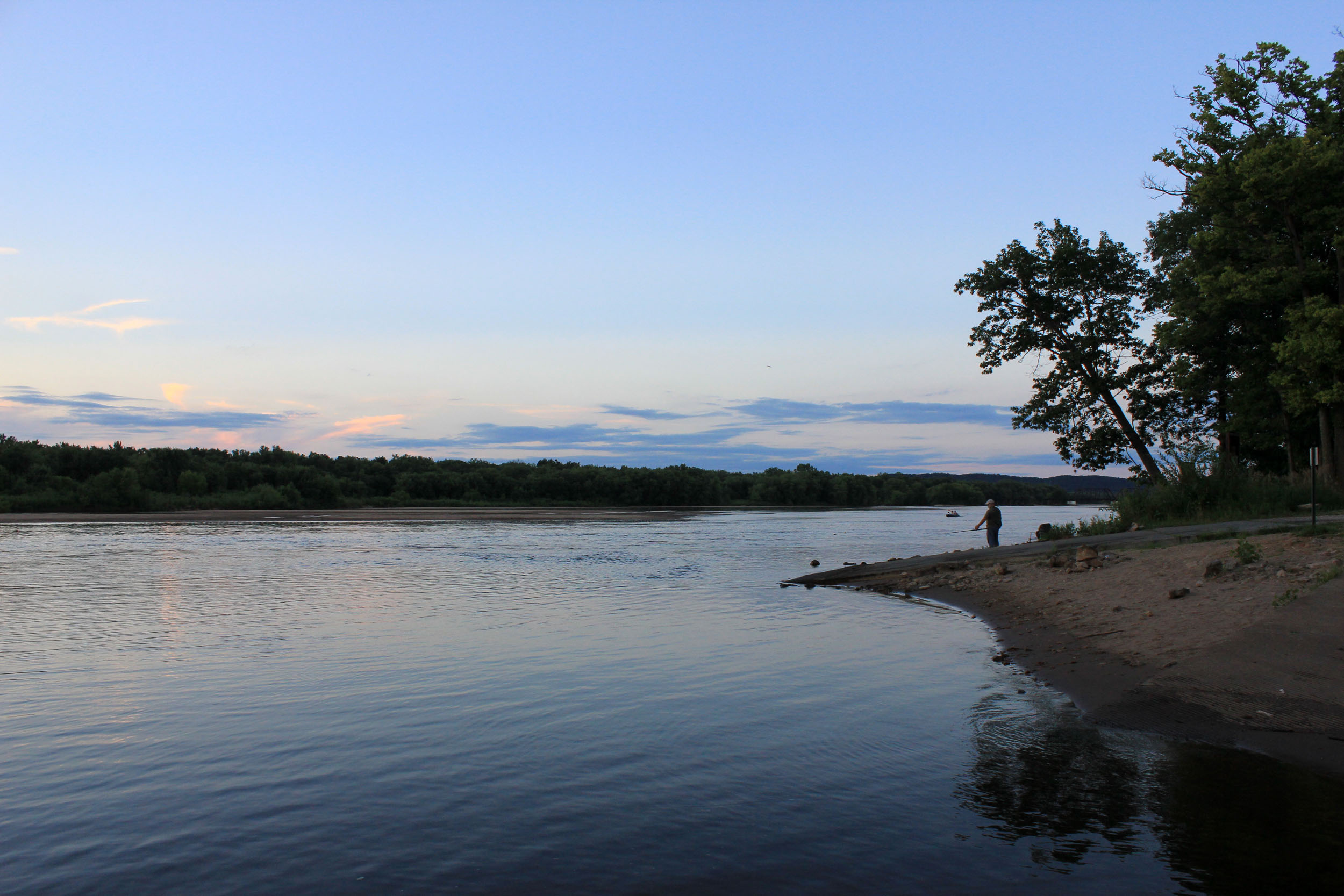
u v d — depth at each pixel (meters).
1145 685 9.29
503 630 15.19
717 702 9.67
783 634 14.50
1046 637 12.88
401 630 15.15
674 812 6.42
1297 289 28.23
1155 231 39.19
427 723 8.89
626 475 143.12
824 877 5.28
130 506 89.31
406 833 6.06
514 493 133.50
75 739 8.39
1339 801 6.26
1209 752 7.43
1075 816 6.15
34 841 5.96
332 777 7.25
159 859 5.65
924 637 14.02
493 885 5.23
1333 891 4.91
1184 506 24.88
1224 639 10.36
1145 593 14.13
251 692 10.27
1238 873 5.16
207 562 31.58
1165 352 34.84
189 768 7.51
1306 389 27.55
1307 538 14.94
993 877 5.23
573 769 7.44
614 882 5.25
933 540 48.66
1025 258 36.06
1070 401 36.94
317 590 21.98
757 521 82.62
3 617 16.92
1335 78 28.73
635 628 15.34
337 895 5.11
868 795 6.69
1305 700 8.14
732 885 5.20
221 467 109.00
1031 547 22.84
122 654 12.80
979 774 7.12
